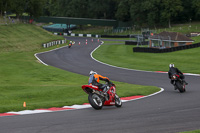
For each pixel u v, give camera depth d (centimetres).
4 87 2869
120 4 19350
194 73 4166
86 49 9725
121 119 1345
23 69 4991
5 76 4141
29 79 3934
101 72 4856
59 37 13912
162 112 1514
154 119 1329
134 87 2800
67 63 6309
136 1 18638
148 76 4119
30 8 16325
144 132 1095
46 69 5119
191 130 1116
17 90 2773
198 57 6200
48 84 3453
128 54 7962
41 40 11762
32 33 12912
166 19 17200
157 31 15400
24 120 1359
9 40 10038
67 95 2488
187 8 17512
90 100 1644
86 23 18588
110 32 19112
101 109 1688
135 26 18962
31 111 1650
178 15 17712
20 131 1134
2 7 15088
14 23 14188
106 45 11256
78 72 4956
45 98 2369
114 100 1730
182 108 1627
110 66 5738
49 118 1402
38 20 19750
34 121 1327
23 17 19900
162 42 9006
